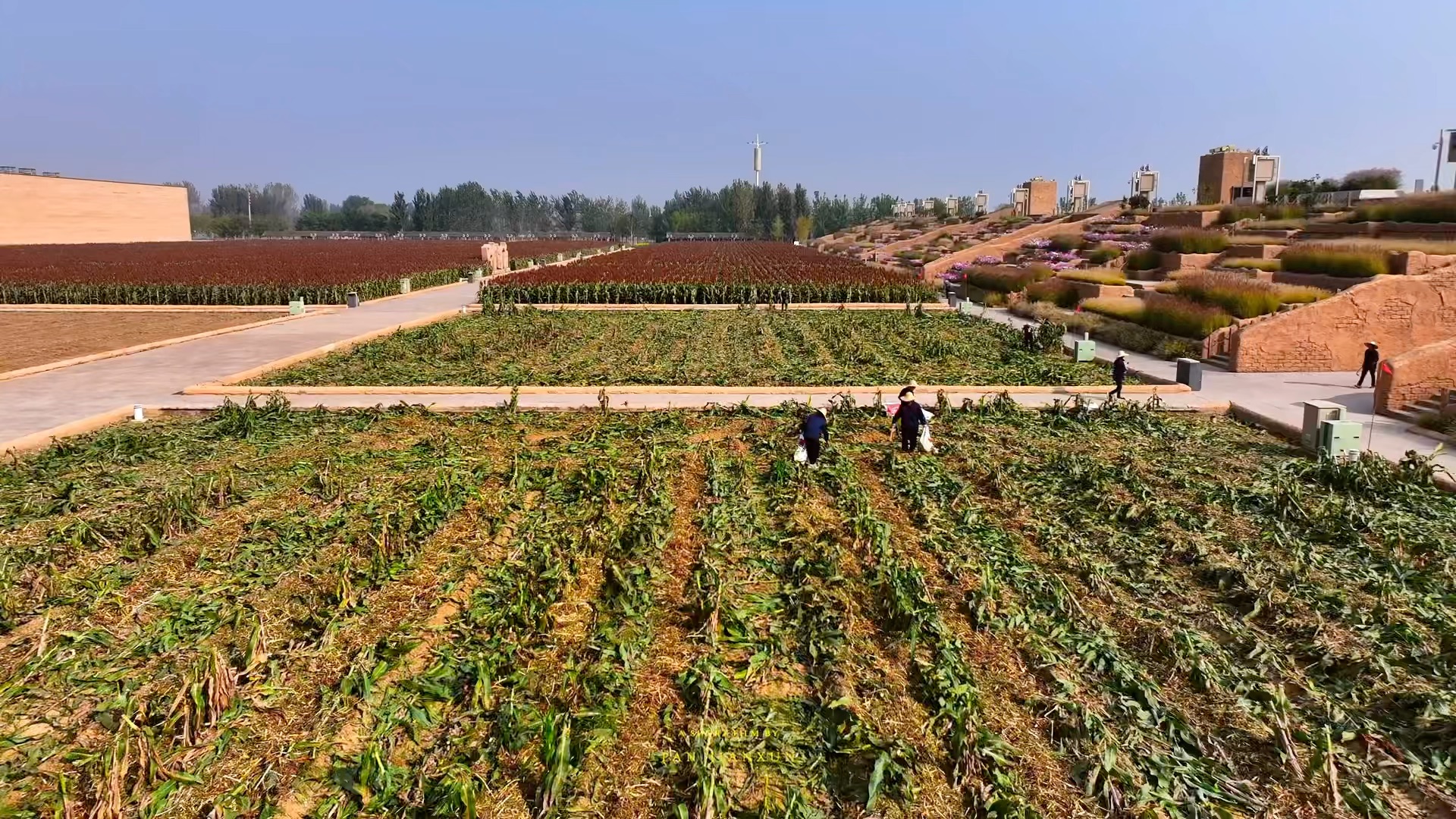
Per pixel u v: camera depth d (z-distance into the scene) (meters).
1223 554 9.91
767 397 18.97
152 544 10.18
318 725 6.66
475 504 11.67
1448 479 12.46
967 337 27.97
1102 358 24.03
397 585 9.17
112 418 16.81
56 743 6.48
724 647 7.92
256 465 13.74
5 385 19.95
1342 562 9.76
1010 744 6.41
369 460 14.00
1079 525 11.01
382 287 42.00
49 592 8.95
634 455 14.34
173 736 6.44
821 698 7.06
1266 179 56.78
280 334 28.64
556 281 41.31
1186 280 29.94
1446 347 16.86
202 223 148.12
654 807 5.79
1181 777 5.99
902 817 5.66
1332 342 21.98
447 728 6.63
